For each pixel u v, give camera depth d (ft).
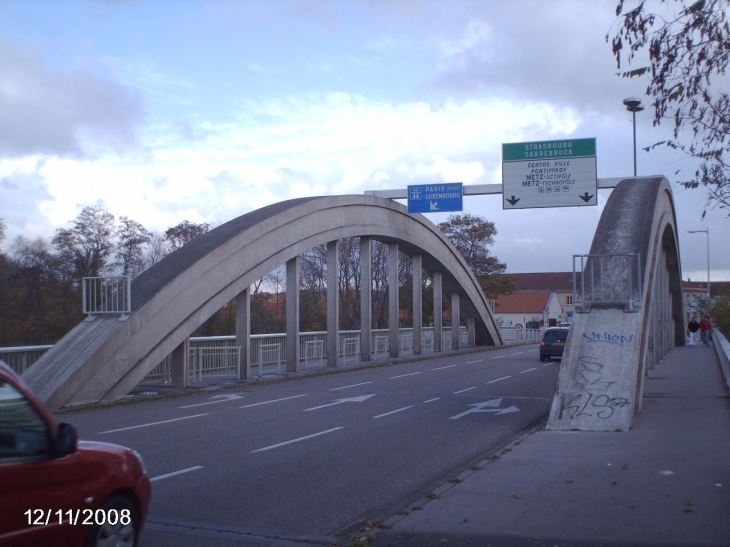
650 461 31.37
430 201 84.48
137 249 112.98
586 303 48.47
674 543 20.47
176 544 21.17
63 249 103.76
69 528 16.11
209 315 68.59
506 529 22.17
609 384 42.93
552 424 40.68
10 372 15.70
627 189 66.54
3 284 89.45
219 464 32.96
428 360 110.32
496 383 71.97
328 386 70.13
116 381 57.57
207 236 75.20
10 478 14.78
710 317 164.45
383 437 40.55
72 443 16.10
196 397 61.57
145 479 18.98
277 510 25.05
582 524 22.44
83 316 94.32
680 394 56.70
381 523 23.04
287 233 80.33
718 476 28.35
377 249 195.62
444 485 28.09
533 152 75.66
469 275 138.00
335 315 92.12
